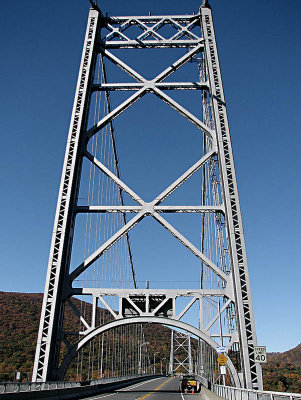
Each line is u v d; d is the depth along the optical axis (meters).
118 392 34.69
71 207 30.42
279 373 100.06
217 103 33.69
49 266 28.02
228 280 28.58
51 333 26.41
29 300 172.38
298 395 11.56
